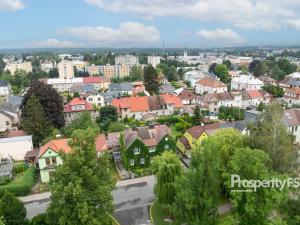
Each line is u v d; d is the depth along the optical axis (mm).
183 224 43438
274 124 50156
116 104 105188
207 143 40906
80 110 103875
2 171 61438
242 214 39781
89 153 38812
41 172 59156
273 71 195750
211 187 38250
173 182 45094
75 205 37344
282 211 40812
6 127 90188
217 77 191000
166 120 98938
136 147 62750
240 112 105000
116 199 53500
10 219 39781
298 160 53188
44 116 81625
